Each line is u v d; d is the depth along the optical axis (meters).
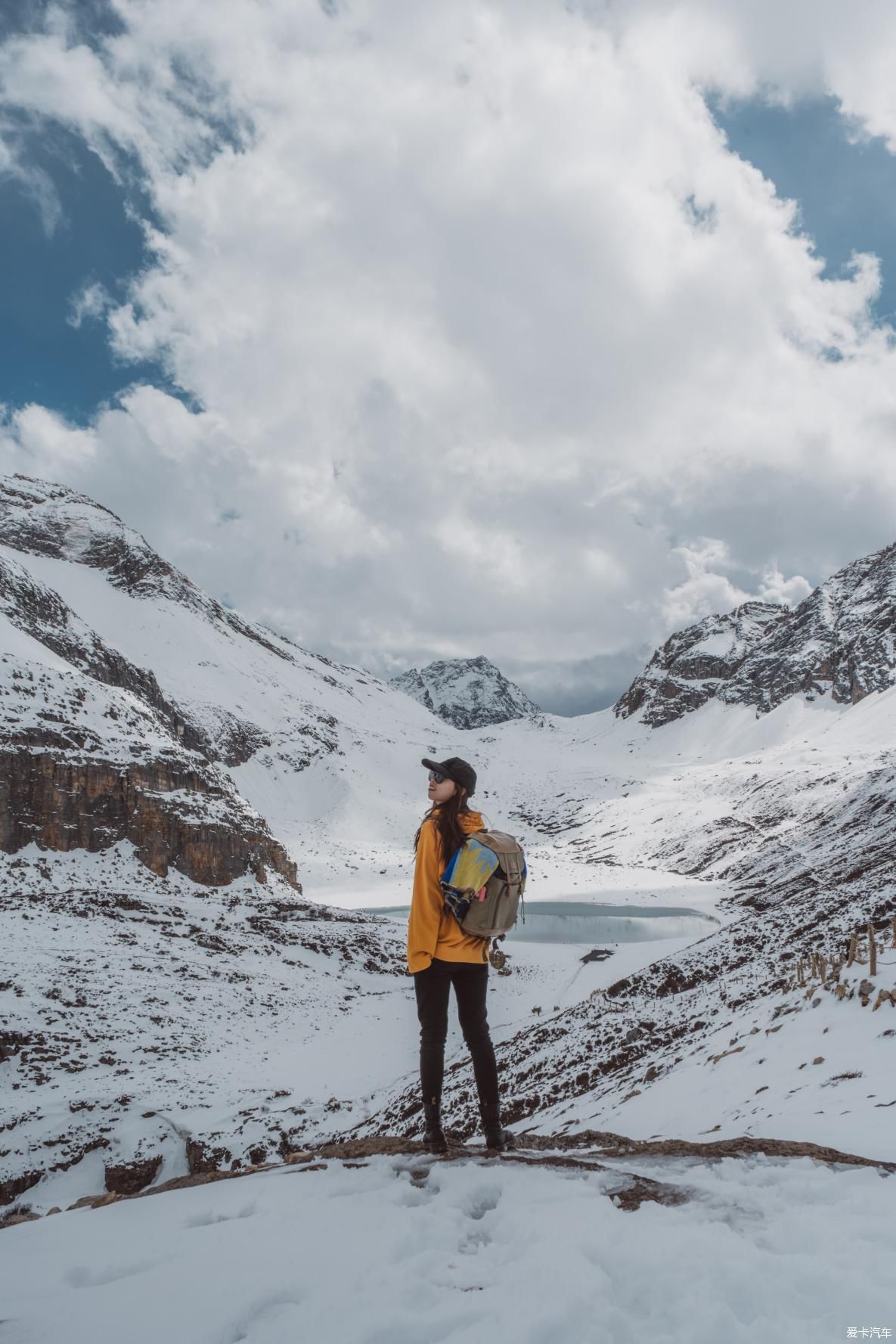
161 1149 24.20
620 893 104.56
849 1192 3.86
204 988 41.03
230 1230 3.70
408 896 108.44
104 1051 31.88
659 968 32.94
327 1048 34.66
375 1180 4.41
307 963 49.75
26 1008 34.16
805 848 98.00
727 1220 3.50
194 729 170.25
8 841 64.44
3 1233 4.58
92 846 68.38
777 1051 11.45
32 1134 25.06
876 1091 7.86
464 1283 2.98
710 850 126.62
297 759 184.38
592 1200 3.75
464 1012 5.18
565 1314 2.55
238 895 73.31
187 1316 2.81
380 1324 2.60
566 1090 19.36
